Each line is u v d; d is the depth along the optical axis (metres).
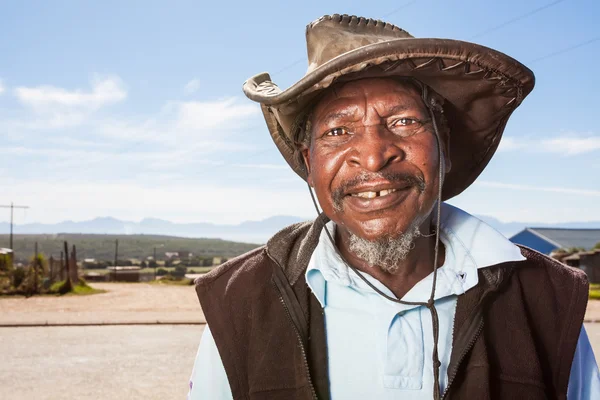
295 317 1.38
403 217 1.29
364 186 1.28
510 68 1.30
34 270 24.86
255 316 1.43
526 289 1.45
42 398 7.15
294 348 1.37
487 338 1.34
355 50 1.21
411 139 1.30
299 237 1.54
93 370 8.72
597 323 13.86
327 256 1.44
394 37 1.39
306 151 1.55
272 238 1.52
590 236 78.69
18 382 7.95
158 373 8.51
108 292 25.53
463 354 1.28
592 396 1.46
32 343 11.20
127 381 8.02
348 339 1.36
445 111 1.47
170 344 11.06
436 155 1.33
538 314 1.42
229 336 1.45
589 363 1.49
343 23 1.38
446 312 1.38
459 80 1.34
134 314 16.20
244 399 1.40
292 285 1.42
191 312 16.92
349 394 1.32
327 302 1.40
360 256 1.38
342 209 1.34
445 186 1.63
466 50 1.23
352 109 1.31
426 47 1.21
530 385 1.30
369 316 1.37
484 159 1.59
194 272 63.22
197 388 1.49
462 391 1.28
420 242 1.44
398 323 1.35
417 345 1.33
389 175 1.27
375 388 1.31
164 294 24.31
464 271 1.39
